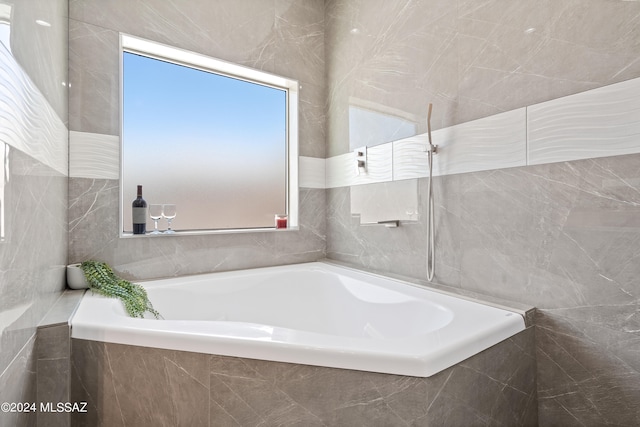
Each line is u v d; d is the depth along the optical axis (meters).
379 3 2.12
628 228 1.12
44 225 1.21
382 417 0.93
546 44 1.32
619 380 1.15
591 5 1.20
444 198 1.72
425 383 0.91
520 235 1.41
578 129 1.23
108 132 1.81
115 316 1.23
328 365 0.97
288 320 2.13
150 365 1.08
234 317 1.98
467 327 1.16
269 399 1.00
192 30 2.06
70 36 1.70
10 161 0.88
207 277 1.99
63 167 1.58
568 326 1.27
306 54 2.54
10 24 0.89
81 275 1.63
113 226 1.83
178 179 2.19
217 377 1.03
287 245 2.44
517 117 1.41
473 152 1.58
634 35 1.10
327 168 2.62
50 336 1.11
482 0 1.54
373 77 2.16
